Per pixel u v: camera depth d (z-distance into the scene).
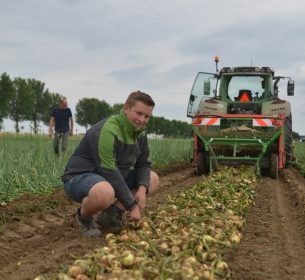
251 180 7.02
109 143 3.25
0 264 3.02
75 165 3.44
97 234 3.57
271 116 7.92
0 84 40.00
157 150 10.84
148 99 3.24
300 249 3.38
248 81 9.05
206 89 9.22
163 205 4.82
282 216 4.63
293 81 9.14
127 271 2.34
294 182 7.50
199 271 2.39
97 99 58.41
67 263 2.94
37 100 50.84
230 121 8.11
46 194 5.74
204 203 4.35
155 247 2.83
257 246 3.41
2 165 6.11
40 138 8.46
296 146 14.07
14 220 4.36
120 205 3.64
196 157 8.41
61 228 4.01
